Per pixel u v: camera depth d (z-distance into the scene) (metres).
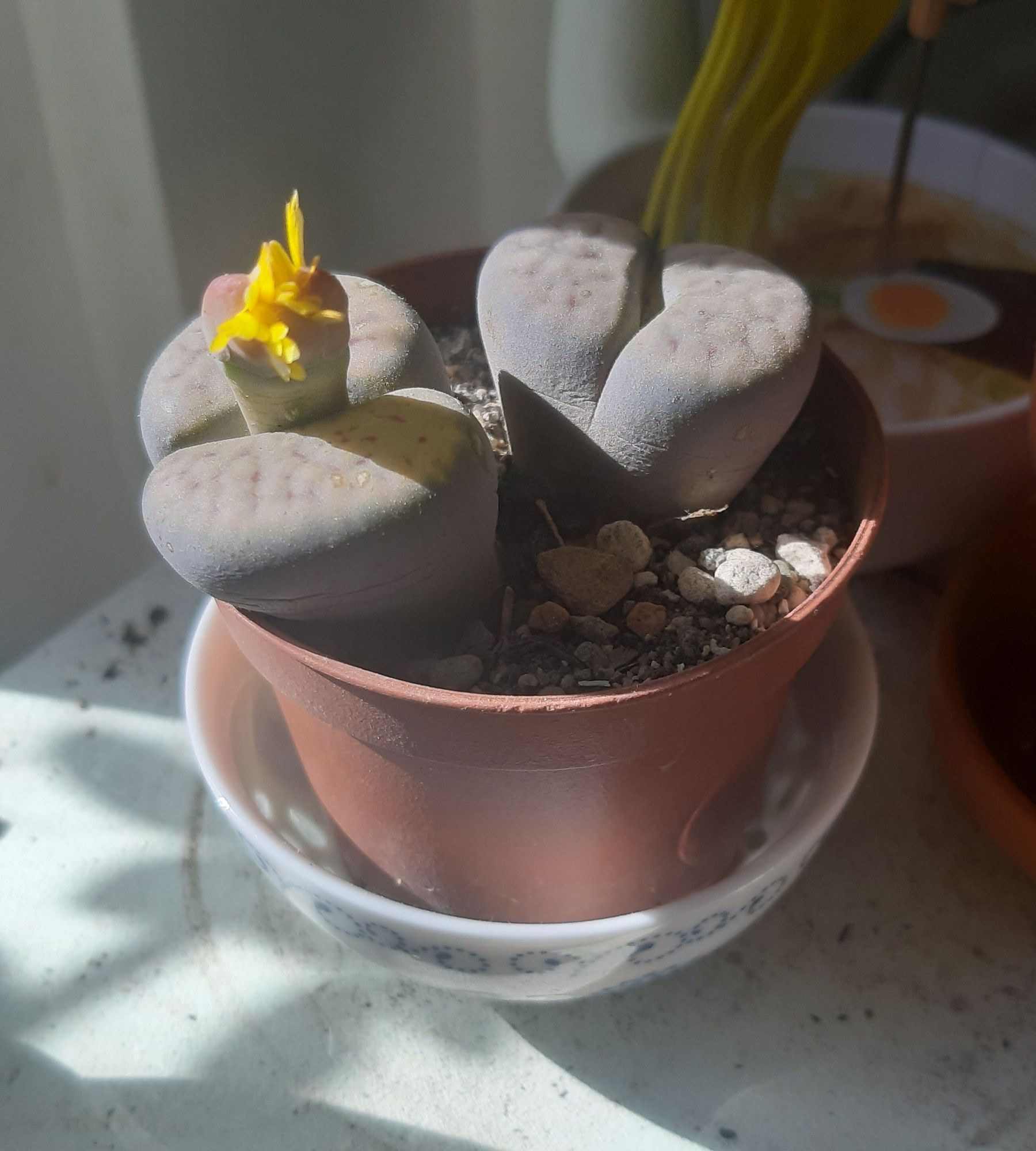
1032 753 0.22
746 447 0.15
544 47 0.30
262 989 0.20
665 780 0.15
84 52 0.22
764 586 0.15
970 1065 0.18
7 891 0.21
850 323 0.25
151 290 0.26
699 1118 0.18
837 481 0.18
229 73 0.24
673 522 0.17
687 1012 0.19
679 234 0.21
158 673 0.25
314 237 0.28
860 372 0.24
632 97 0.28
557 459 0.16
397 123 0.29
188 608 0.26
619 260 0.16
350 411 0.14
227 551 0.12
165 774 0.23
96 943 0.20
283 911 0.21
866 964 0.20
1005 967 0.20
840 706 0.19
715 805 0.17
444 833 0.16
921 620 0.25
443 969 0.16
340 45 0.26
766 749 0.18
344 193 0.28
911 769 0.22
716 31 0.20
